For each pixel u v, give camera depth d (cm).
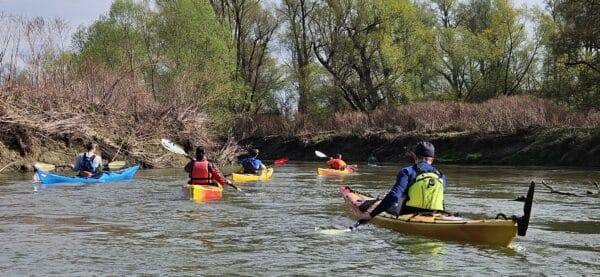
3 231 861
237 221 972
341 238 818
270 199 1309
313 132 4184
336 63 4353
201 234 850
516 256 707
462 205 1193
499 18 4331
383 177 2100
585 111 2858
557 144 2809
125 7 3753
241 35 4659
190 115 2848
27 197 1291
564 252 731
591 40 2728
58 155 2173
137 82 2822
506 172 2325
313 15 4453
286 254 718
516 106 3241
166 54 3522
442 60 4569
